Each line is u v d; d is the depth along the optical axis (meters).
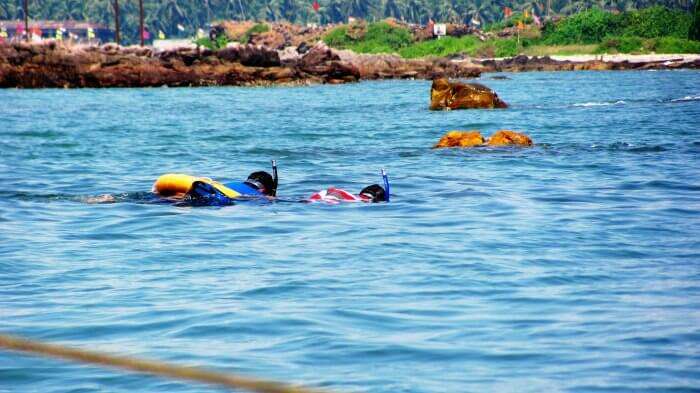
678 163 64.12
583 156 69.44
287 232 38.81
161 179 49.00
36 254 34.38
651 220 41.47
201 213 43.91
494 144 77.81
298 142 87.06
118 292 28.11
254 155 74.94
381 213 43.94
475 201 47.72
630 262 32.28
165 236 38.16
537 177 57.72
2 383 19.73
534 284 28.80
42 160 71.69
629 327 23.72
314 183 57.03
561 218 42.09
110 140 90.81
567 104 141.00
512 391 19.05
